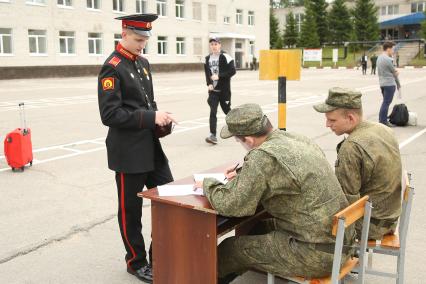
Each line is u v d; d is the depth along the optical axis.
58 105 16.05
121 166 3.59
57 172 7.00
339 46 67.81
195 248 3.00
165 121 3.49
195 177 3.55
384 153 3.19
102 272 3.90
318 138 9.58
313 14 66.81
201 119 12.52
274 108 14.80
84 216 5.14
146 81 3.71
